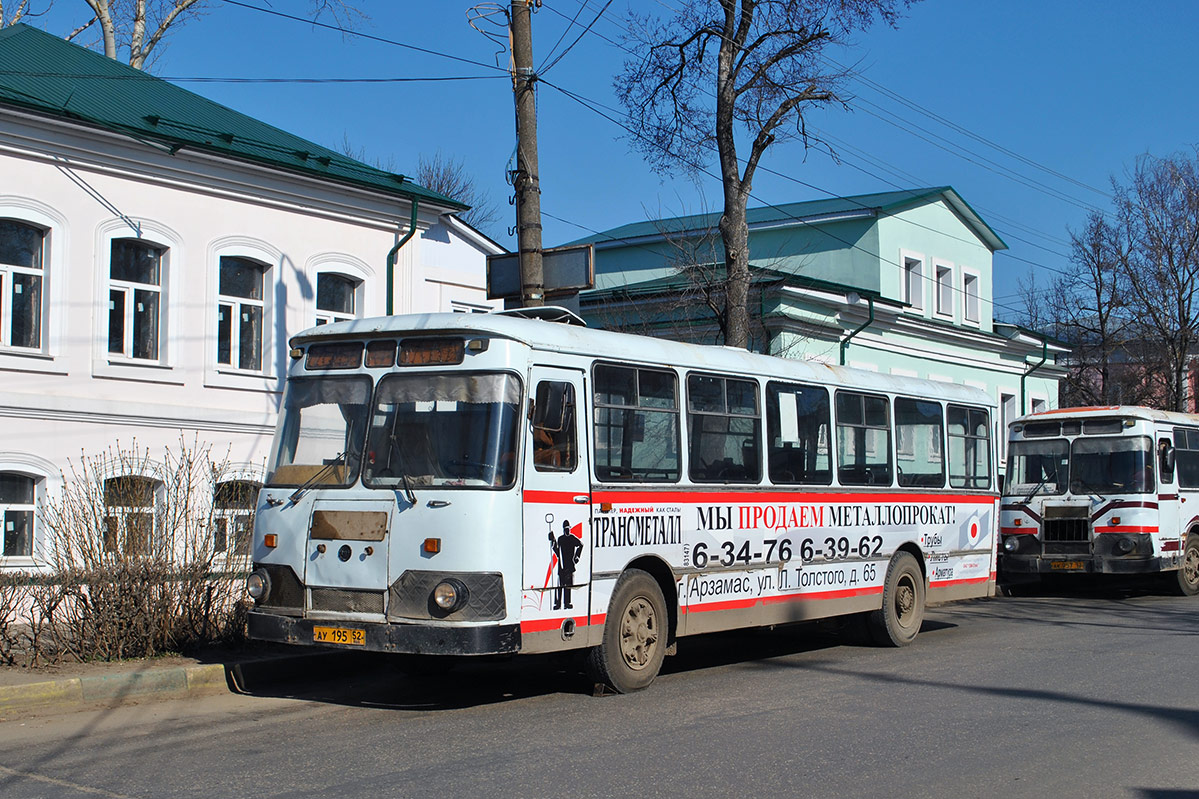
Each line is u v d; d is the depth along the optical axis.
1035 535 20.61
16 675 9.63
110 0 25.38
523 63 13.41
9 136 13.63
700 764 7.44
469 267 19.36
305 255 16.81
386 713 9.19
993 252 38.53
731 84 20.31
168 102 16.69
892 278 33.53
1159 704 9.80
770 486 11.70
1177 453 20.91
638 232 37.22
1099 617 17.34
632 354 10.20
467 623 8.52
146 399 14.85
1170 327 35.72
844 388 13.01
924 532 14.18
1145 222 35.78
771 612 11.64
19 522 13.69
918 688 10.55
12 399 13.45
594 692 9.98
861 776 7.19
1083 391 42.34
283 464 9.59
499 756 7.62
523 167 13.38
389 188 17.52
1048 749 8.02
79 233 14.30
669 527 10.41
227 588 11.37
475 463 8.77
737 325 20.16
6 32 16.70
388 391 9.25
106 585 10.54
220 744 7.98
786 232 35.00
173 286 15.23
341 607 8.96
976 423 15.44
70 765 7.34
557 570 9.16
